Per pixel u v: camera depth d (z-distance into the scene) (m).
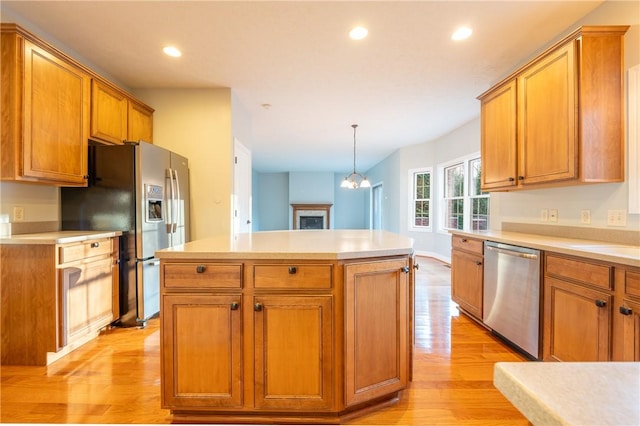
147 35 2.55
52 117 2.34
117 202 2.78
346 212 11.12
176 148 3.64
